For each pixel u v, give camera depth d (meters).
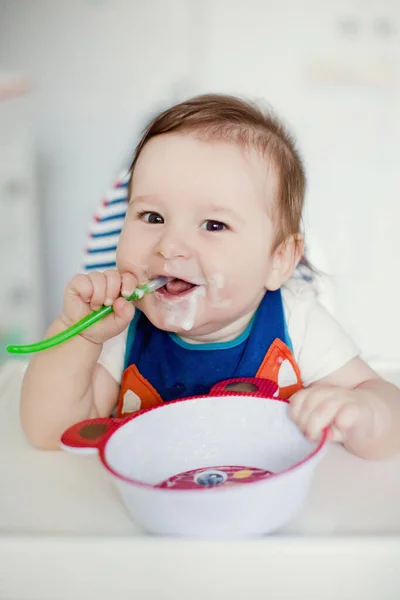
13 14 1.69
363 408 0.64
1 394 0.86
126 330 0.85
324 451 0.56
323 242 1.74
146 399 0.83
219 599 0.52
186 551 0.51
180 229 0.73
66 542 0.52
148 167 0.76
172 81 1.71
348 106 1.73
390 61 1.71
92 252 1.03
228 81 1.72
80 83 1.72
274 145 0.82
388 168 1.75
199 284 0.74
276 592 0.52
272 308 0.83
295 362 0.82
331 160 1.75
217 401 0.65
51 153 1.74
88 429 0.63
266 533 0.53
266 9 1.68
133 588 0.52
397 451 0.68
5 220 1.66
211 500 0.49
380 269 1.74
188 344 0.83
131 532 0.54
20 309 1.70
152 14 1.70
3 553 0.52
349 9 1.69
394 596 0.52
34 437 0.71
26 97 1.70
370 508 0.58
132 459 0.61
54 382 0.71
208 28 1.70
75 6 1.69
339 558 0.51
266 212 0.78
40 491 0.62
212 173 0.74
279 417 0.64
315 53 1.70
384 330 1.72
